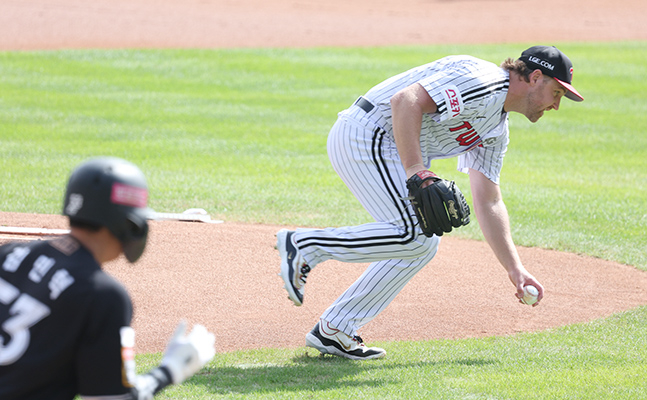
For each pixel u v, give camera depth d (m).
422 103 14.17
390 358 15.99
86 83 57.50
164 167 35.84
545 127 50.25
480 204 16.30
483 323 18.77
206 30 82.56
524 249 25.67
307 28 87.31
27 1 90.12
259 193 31.64
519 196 32.94
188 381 13.81
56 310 6.93
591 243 26.20
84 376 6.98
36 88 54.66
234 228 26.14
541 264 24.02
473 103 14.30
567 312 19.69
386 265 15.61
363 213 29.08
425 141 14.98
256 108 52.25
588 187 35.34
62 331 6.94
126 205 7.41
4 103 49.34
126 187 7.42
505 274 22.94
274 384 13.84
